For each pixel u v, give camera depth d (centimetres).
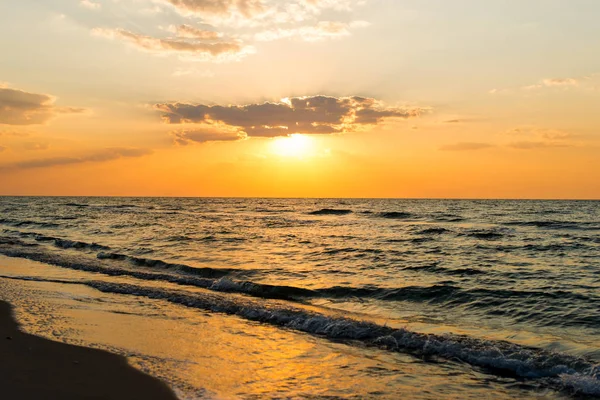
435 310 1334
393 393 691
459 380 753
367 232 4119
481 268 2084
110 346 856
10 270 1838
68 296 1319
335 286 1645
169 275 1797
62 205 11506
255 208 10938
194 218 6347
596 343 977
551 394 700
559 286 1641
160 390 655
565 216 6819
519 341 997
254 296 1461
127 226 4588
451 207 10931
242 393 666
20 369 698
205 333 992
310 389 695
